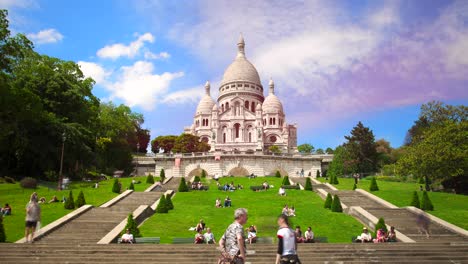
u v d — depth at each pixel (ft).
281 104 470.39
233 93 478.59
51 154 190.90
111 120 301.02
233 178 213.46
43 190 158.61
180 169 254.27
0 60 157.58
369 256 67.05
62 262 62.64
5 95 150.92
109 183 192.54
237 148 393.91
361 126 278.67
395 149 341.82
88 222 97.35
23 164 189.78
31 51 209.67
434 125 220.64
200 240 78.48
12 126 168.66
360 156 270.26
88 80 234.99
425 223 93.04
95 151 239.71
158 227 99.81
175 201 141.38
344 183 197.16
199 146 348.38
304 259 65.26
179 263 63.21
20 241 73.26
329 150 388.57
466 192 181.57
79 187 173.99
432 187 191.31
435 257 66.28
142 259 65.00
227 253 34.09
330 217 112.78
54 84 198.39
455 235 90.53
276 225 102.42
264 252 68.54
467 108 222.89
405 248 70.74
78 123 208.64
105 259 64.44
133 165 289.12
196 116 469.98
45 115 183.62
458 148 164.55
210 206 131.95
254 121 429.79
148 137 411.54
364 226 102.32
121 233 85.51
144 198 140.67
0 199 133.28
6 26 157.28
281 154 263.29
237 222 35.27
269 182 197.16
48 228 88.28
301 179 205.46
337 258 65.77
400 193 158.51
